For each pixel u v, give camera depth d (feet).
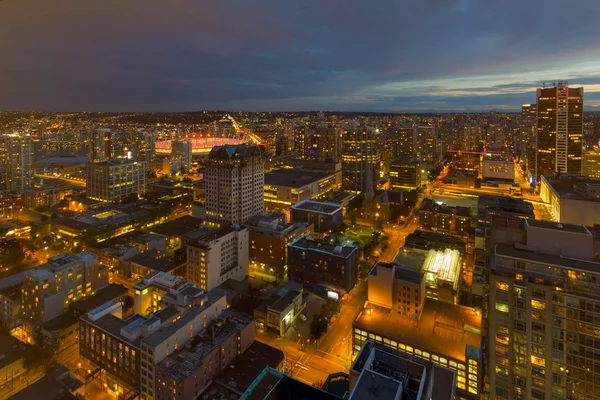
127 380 399.03
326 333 519.60
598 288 271.28
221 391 376.07
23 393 362.12
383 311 495.00
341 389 318.45
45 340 466.70
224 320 448.65
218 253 618.03
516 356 299.99
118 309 475.31
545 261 293.64
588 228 332.39
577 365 277.03
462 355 403.95
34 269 520.42
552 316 284.20
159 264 652.07
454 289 549.54
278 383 242.17
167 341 387.14
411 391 225.15
